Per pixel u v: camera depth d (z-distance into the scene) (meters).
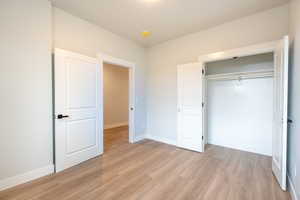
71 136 2.38
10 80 1.79
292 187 1.66
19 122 1.87
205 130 3.53
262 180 2.00
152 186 1.87
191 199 1.63
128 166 2.41
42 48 2.07
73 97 2.40
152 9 2.33
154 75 3.95
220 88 3.42
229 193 1.73
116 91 5.83
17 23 1.83
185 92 3.25
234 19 2.60
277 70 2.07
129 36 3.35
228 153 2.96
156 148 3.30
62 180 1.98
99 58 2.90
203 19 2.61
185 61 3.32
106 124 5.45
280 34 2.20
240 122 3.16
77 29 2.56
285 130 1.78
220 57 2.78
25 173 1.92
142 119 4.01
